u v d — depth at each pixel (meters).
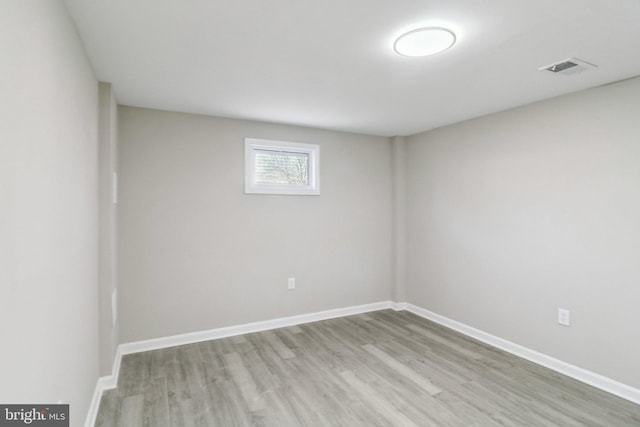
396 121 3.67
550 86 2.60
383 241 4.52
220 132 3.50
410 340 3.48
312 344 3.37
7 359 0.95
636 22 1.71
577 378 2.68
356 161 4.30
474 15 1.65
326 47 2.00
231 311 3.58
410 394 2.46
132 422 2.13
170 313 3.30
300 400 2.38
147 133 3.19
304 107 3.17
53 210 1.37
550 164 2.87
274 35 1.86
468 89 2.68
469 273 3.60
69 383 1.62
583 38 1.87
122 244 3.09
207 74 2.39
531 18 1.68
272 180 3.85
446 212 3.88
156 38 1.89
